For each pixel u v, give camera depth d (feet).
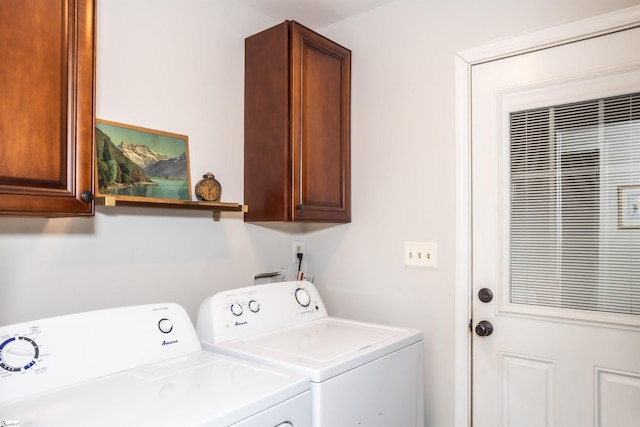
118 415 3.02
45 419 2.97
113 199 4.51
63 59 3.72
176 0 5.88
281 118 6.25
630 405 4.82
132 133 5.32
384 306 6.72
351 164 7.20
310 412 3.85
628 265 4.91
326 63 6.74
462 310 5.90
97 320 3.99
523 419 5.46
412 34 6.52
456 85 6.06
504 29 5.69
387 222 6.73
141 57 5.46
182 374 3.89
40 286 4.51
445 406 6.01
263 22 7.14
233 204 5.93
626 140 4.96
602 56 5.05
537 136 5.51
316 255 7.64
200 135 6.14
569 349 5.19
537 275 5.48
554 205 5.39
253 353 4.43
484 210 5.83
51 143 3.62
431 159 6.28
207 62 6.26
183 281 5.89
